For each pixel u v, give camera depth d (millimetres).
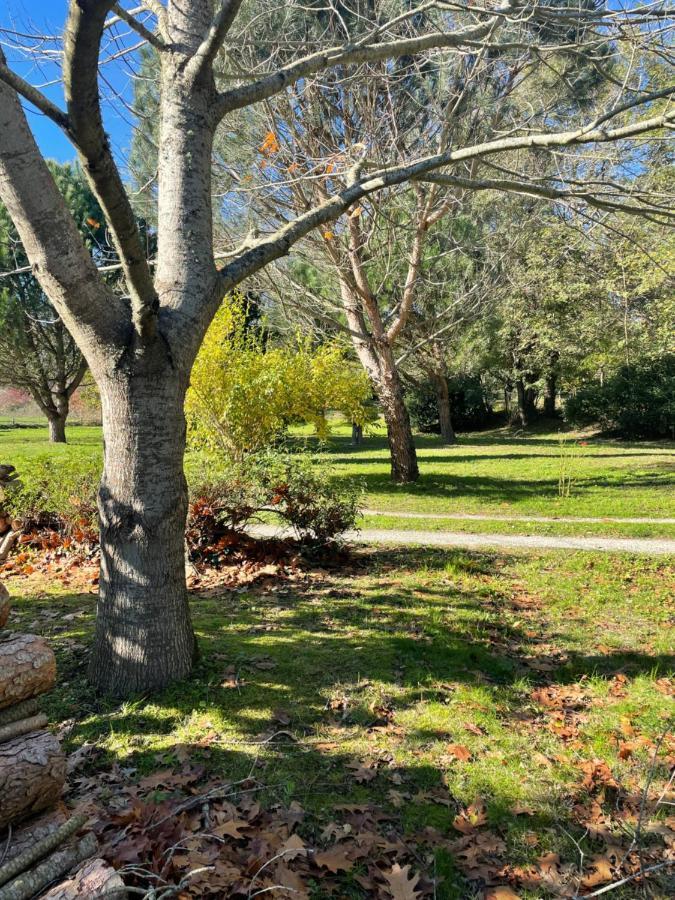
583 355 28234
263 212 10531
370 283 15562
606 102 7250
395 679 4066
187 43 3654
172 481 3760
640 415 29281
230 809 2715
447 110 9367
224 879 2295
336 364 15891
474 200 12836
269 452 7883
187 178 3668
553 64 7949
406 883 2350
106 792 2836
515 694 3980
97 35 2266
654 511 11539
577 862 2568
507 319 26266
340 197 4363
